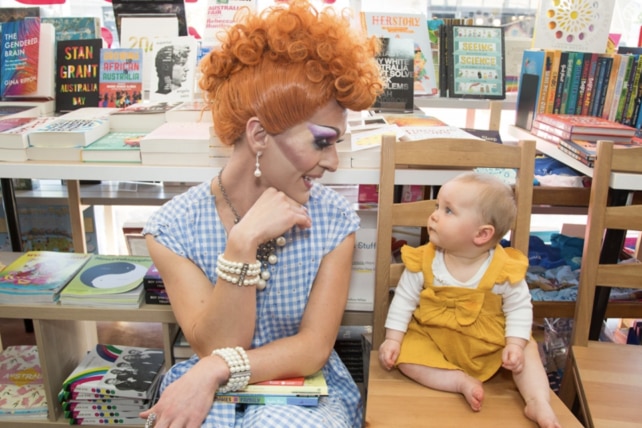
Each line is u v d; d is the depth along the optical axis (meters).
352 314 1.53
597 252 1.33
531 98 2.06
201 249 1.11
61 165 1.41
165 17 1.99
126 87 1.89
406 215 1.33
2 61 1.95
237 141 1.04
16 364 1.74
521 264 1.18
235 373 1.00
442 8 2.38
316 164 1.01
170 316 1.44
